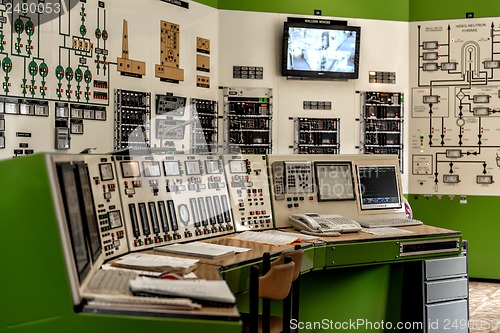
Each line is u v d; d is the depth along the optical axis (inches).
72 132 200.1
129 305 72.7
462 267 174.9
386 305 173.9
